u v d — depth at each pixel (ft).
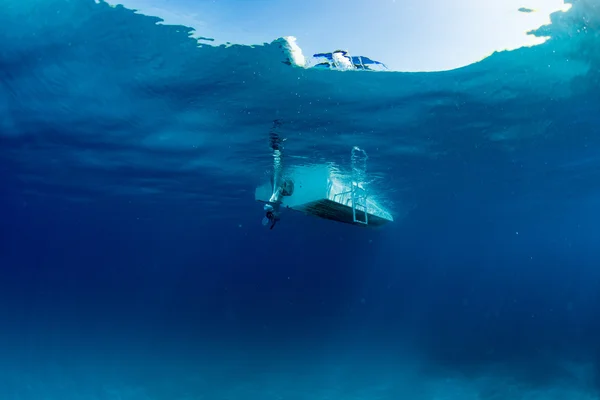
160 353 100.99
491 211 127.03
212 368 82.48
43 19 29.45
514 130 50.26
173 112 45.21
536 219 153.48
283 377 74.74
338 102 40.40
